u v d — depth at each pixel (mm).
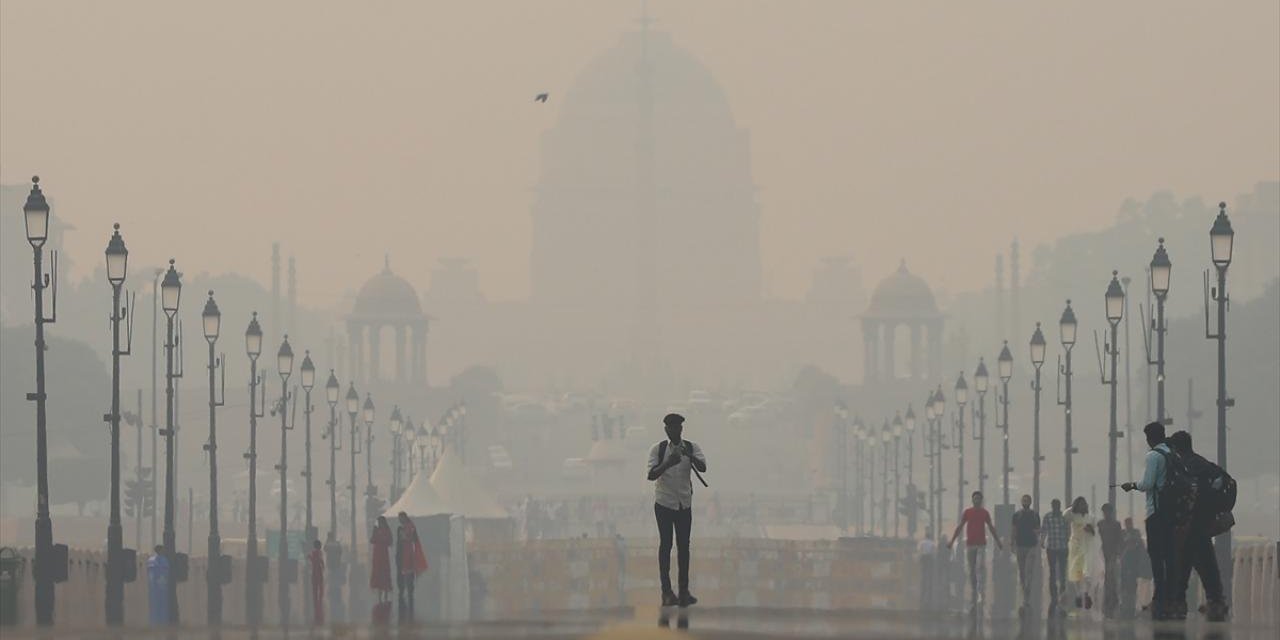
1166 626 106562
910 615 121188
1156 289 173000
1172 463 113375
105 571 167375
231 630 101188
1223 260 150625
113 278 160750
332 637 91812
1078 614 157000
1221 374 150625
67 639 92312
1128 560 157125
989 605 188500
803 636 89562
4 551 139500
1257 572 148875
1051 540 158125
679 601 111500
